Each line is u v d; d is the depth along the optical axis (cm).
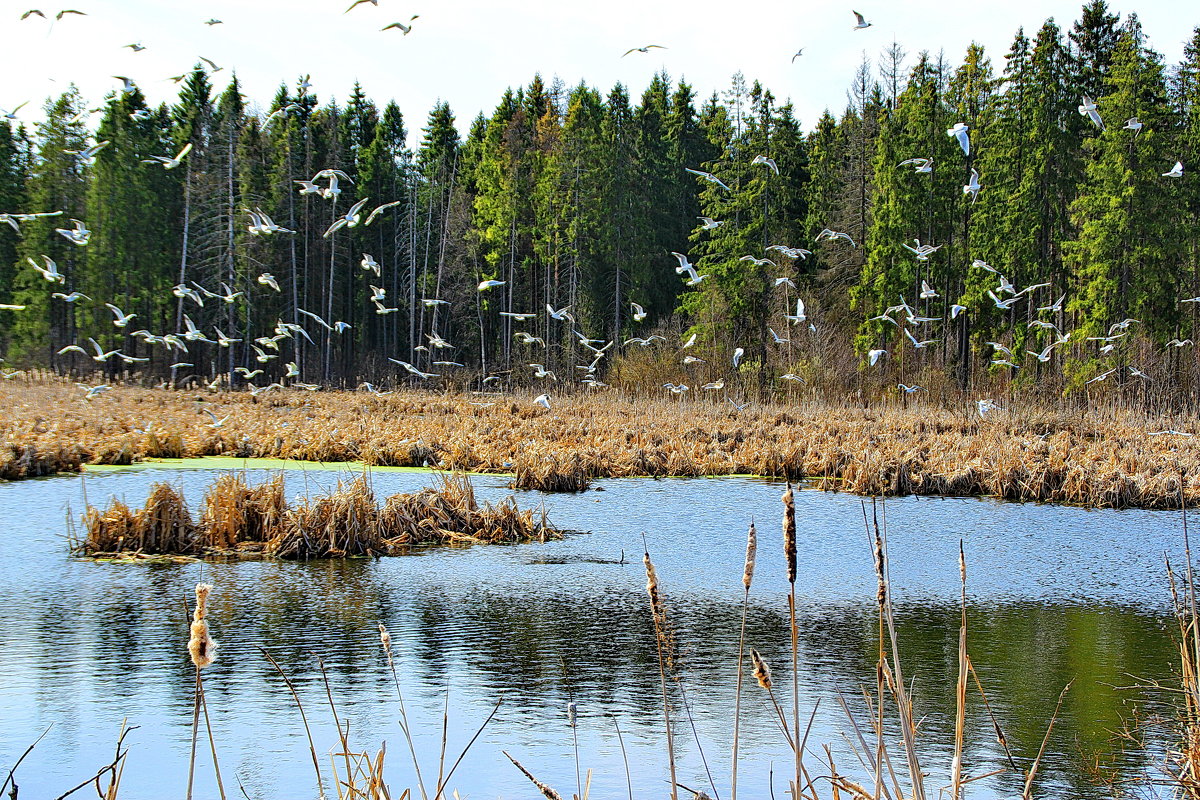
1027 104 4606
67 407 3173
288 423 2877
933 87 5062
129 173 5488
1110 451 2427
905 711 435
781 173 5488
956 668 1011
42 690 916
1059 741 814
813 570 1461
